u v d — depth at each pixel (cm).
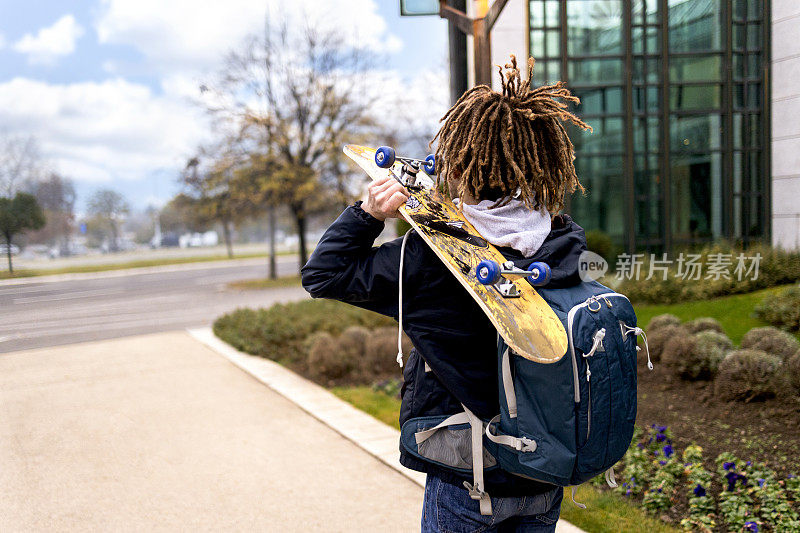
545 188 154
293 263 3838
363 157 164
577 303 139
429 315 143
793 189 1198
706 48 1391
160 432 484
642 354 609
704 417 457
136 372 679
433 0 406
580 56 1456
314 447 454
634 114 1466
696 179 1427
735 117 1355
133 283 1502
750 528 297
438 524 151
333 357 692
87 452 438
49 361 714
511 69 148
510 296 130
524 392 133
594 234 1289
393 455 432
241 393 607
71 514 341
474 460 139
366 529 326
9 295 774
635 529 318
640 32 1448
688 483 362
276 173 2414
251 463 420
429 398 148
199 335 935
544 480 135
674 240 1452
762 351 495
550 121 150
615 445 137
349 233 151
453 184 157
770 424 426
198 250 5000
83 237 1927
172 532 322
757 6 1298
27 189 838
